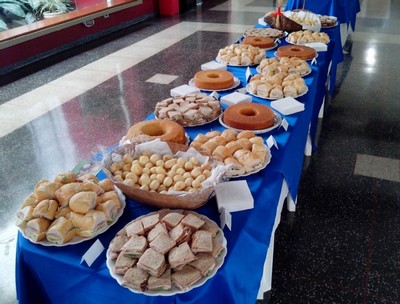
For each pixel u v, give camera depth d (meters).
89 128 2.98
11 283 1.65
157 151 1.16
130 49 4.95
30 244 0.93
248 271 0.95
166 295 0.77
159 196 0.96
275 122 1.49
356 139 2.71
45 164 2.54
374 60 4.27
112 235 0.95
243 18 6.50
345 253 1.75
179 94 1.74
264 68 1.97
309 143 2.46
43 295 0.98
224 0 8.09
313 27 2.86
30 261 0.93
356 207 2.05
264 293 1.55
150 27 6.09
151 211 1.03
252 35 2.66
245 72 2.09
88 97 3.53
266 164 1.22
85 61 4.54
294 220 1.97
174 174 1.05
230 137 1.29
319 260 1.72
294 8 3.81
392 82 3.65
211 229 0.90
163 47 4.99
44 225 0.92
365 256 1.73
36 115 3.21
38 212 0.92
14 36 3.86
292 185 1.43
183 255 0.81
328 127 2.88
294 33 2.64
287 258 1.73
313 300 1.52
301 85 1.75
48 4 4.74
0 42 3.72
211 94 1.73
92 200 0.95
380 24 5.77
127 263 0.82
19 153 2.68
